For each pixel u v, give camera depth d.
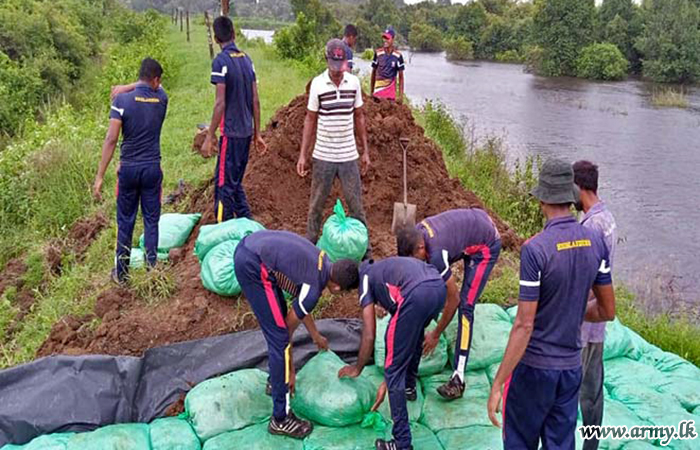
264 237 4.29
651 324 6.84
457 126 15.56
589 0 41.97
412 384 4.69
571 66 41.69
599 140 20.56
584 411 4.32
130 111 5.68
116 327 5.32
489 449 4.24
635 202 14.40
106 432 4.35
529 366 3.68
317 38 30.52
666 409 4.70
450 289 4.50
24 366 4.72
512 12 58.97
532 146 19.34
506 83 35.84
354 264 4.24
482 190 10.88
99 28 33.91
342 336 5.20
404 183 6.80
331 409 4.43
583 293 3.59
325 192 5.96
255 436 4.35
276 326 4.31
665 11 39.94
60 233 8.77
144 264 6.13
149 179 5.95
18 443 4.48
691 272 10.41
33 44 22.03
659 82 38.19
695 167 17.47
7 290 7.61
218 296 5.56
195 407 4.51
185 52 26.94
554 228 3.58
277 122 8.24
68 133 11.07
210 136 6.05
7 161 10.20
